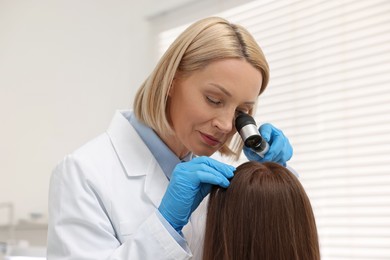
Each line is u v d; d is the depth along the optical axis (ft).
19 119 10.59
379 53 6.76
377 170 6.63
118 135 4.35
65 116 10.06
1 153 10.67
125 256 3.52
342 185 6.95
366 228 6.68
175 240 3.55
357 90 6.93
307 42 7.54
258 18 8.20
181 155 4.40
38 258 5.59
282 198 3.30
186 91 3.77
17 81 10.75
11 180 10.41
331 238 7.01
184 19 9.07
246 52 3.71
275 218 3.27
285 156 4.32
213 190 3.55
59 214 3.84
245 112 4.01
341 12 7.19
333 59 7.22
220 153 4.56
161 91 3.91
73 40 10.24
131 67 9.55
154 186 4.13
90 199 3.87
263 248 3.25
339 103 7.09
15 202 10.23
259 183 3.35
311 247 3.34
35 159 10.21
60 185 3.95
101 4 10.07
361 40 6.95
